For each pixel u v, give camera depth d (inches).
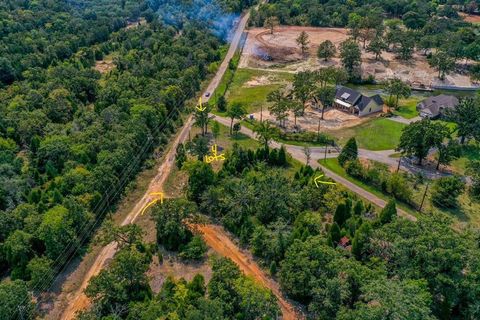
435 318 2209.6
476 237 2898.6
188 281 2901.1
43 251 3063.5
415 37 7711.6
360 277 2495.1
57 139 4116.6
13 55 6122.1
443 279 2399.1
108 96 5216.5
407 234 2659.9
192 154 4357.8
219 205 3491.6
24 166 4025.6
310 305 2527.1
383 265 2652.6
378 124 5270.7
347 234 3139.8
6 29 6953.7
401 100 6063.0
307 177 3833.7
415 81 6658.5
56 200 3376.0
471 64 7278.5
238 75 6835.6
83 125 4613.7
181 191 3924.7
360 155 4539.9
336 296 2455.7
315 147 4702.3
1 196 3442.4
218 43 7824.8
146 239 3312.0
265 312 2486.5
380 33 7864.2
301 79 5644.7
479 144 4773.6
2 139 4281.5
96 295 2655.0
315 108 5738.2
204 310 2363.4
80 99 5506.9
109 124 4530.0
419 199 3848.4
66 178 3599.9
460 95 6259.8
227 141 4825.3
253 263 3073.3
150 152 4537.4
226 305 2493.8
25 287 2620.6
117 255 2896.2
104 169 3671.3
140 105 4835.1
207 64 7032.5
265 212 3334.2
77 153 3956.7
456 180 3757.4
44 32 7332.7
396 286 2266.2
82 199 3400.6
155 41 7268.7
